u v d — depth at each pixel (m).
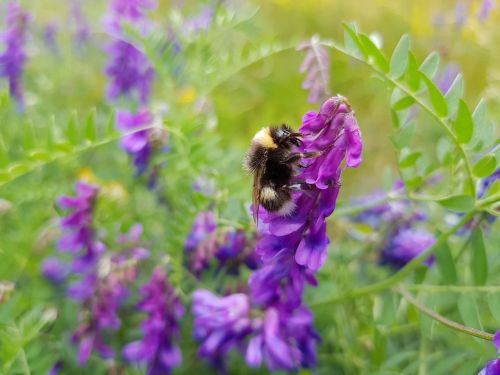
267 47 0.19
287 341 0.14
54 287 0.18
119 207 0.18
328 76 0.14
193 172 0.16
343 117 0.10
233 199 0.15
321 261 0.10
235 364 0.17
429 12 0.34
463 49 0.27
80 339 0.15
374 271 0.18
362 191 0.27
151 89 0.21
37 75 0.26
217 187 0.16
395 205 0.18
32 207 0.19
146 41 0.19
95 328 0.16
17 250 0.17
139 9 0.20
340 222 0.19
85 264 0.16
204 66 0.19
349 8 0.38
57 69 0.27
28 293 0.17
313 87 0.14
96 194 0.16
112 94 0.21
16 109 0.20
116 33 0.20
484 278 0.13
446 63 0.26
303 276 0.12
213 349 0.14
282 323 0.14
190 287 0.17
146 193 0.20
